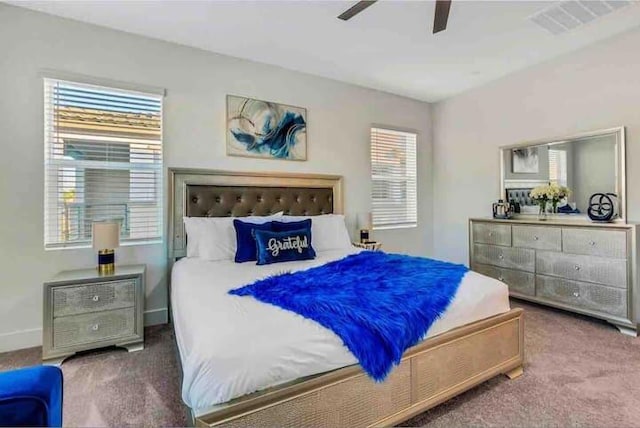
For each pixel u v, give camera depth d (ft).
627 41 9.48
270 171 11.60
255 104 11.28
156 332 9.12
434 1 7.80
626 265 8.60
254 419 3.83
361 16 8.48
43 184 8.47
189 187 10.19
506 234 11.55
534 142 11.82
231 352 3.90
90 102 9.10
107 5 8.07
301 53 10.68
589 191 10.38
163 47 9.87
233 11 8.29
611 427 5.08
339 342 4.50
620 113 9.70
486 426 5.15
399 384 4.95
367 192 13.89
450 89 14.15
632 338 8.37
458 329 5.70
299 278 6.42
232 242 9.39
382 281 6.19
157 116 9.94
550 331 8.87
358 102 13.64
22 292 8.23
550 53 10.82
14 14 8.14
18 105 8.18
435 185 15.87
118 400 5.87
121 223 9.48
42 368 3.80
